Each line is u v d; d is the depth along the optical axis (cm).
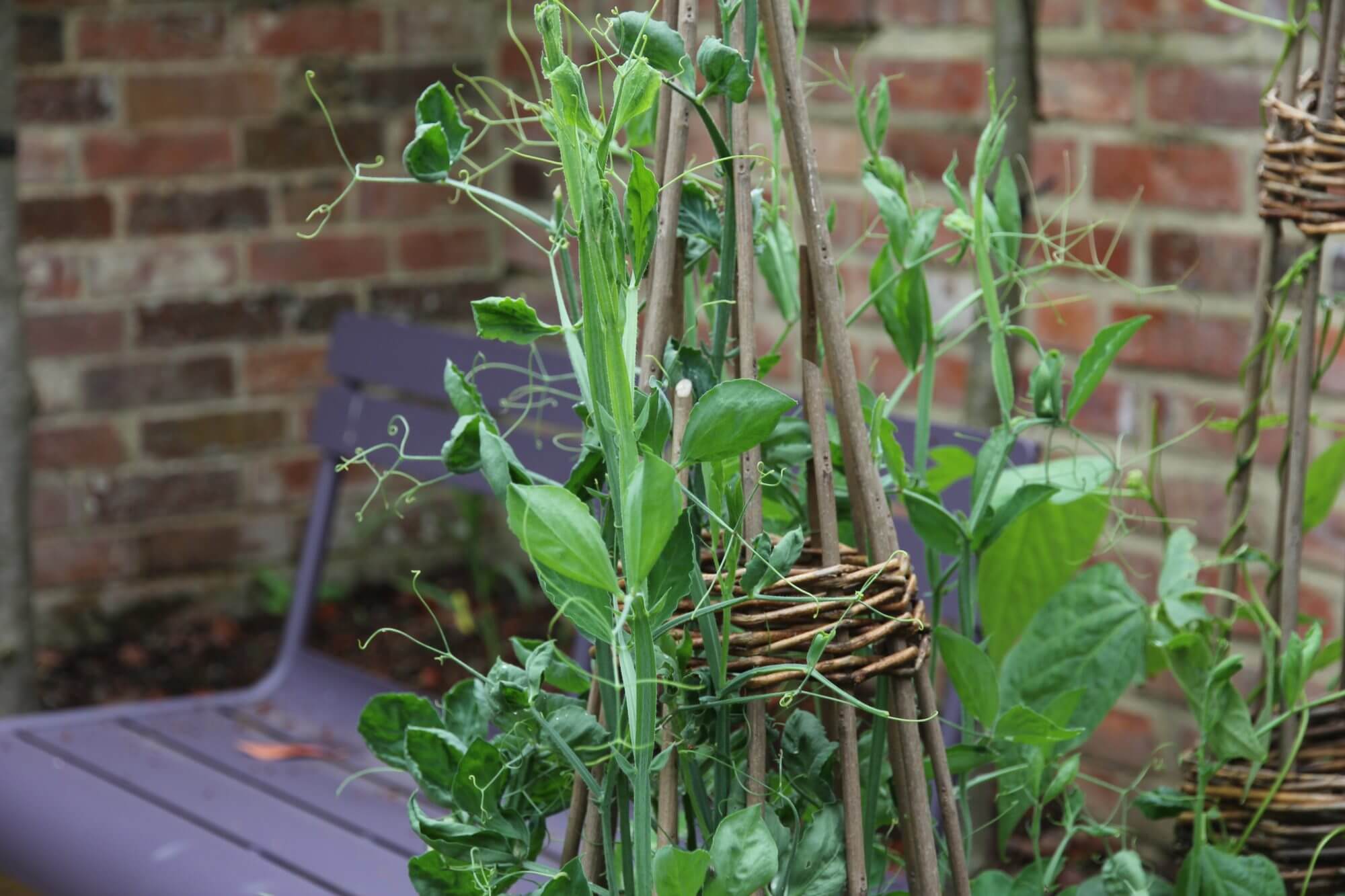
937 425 404
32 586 448
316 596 455
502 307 232
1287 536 318
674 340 243
